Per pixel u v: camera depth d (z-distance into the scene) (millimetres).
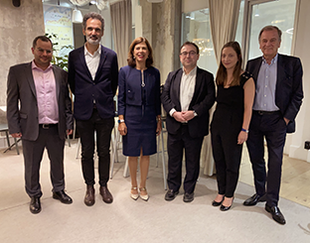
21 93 2043
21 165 3426
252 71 2164
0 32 3986
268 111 2088
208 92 2258
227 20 3709
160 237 1899
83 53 2176
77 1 5293
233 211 2270
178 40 5004
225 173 2316
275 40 1957
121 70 2316
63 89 2199
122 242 1840
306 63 3562
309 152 3641
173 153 2438
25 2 4133
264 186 2367
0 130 3654
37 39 1977
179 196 2570
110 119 2301
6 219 2127
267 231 1980
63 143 2326
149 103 2328
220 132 2154
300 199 2531
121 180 2951
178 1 4844
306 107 3643
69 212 2240
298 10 3541
